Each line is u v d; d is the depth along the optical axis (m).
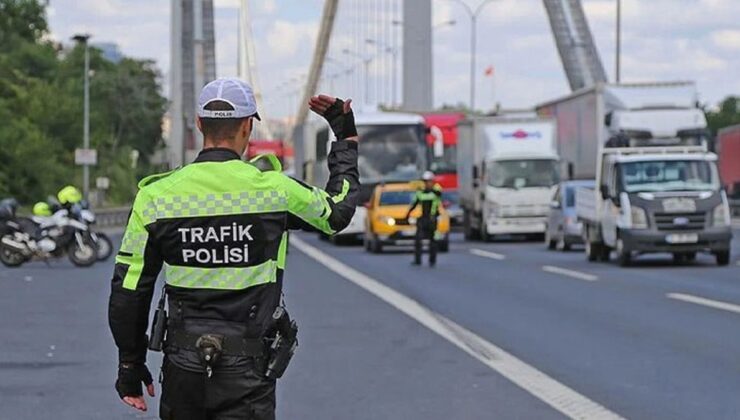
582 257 42.28
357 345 18.58
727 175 79.75
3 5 130.25
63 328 21.02
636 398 13.83
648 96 48.00
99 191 106.31
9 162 93.06
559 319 21.94
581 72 136.12
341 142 7.21
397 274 33.91
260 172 6.77
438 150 57.44
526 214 54.59
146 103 148.12
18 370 16.34
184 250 6.65
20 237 36.31
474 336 19.61
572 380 15.17
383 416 12.95
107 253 39.59
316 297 26.61
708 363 16.41
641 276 32.19
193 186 6.68
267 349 6.70
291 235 69.06
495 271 34.84
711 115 153.38
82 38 86.75
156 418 13.09
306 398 14.06
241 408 6.64
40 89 108.62
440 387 14.77
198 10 140.88
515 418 12.77
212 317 6.66
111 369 16.47
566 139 58.78
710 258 40.62
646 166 36.19
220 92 6.79
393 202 47.12
